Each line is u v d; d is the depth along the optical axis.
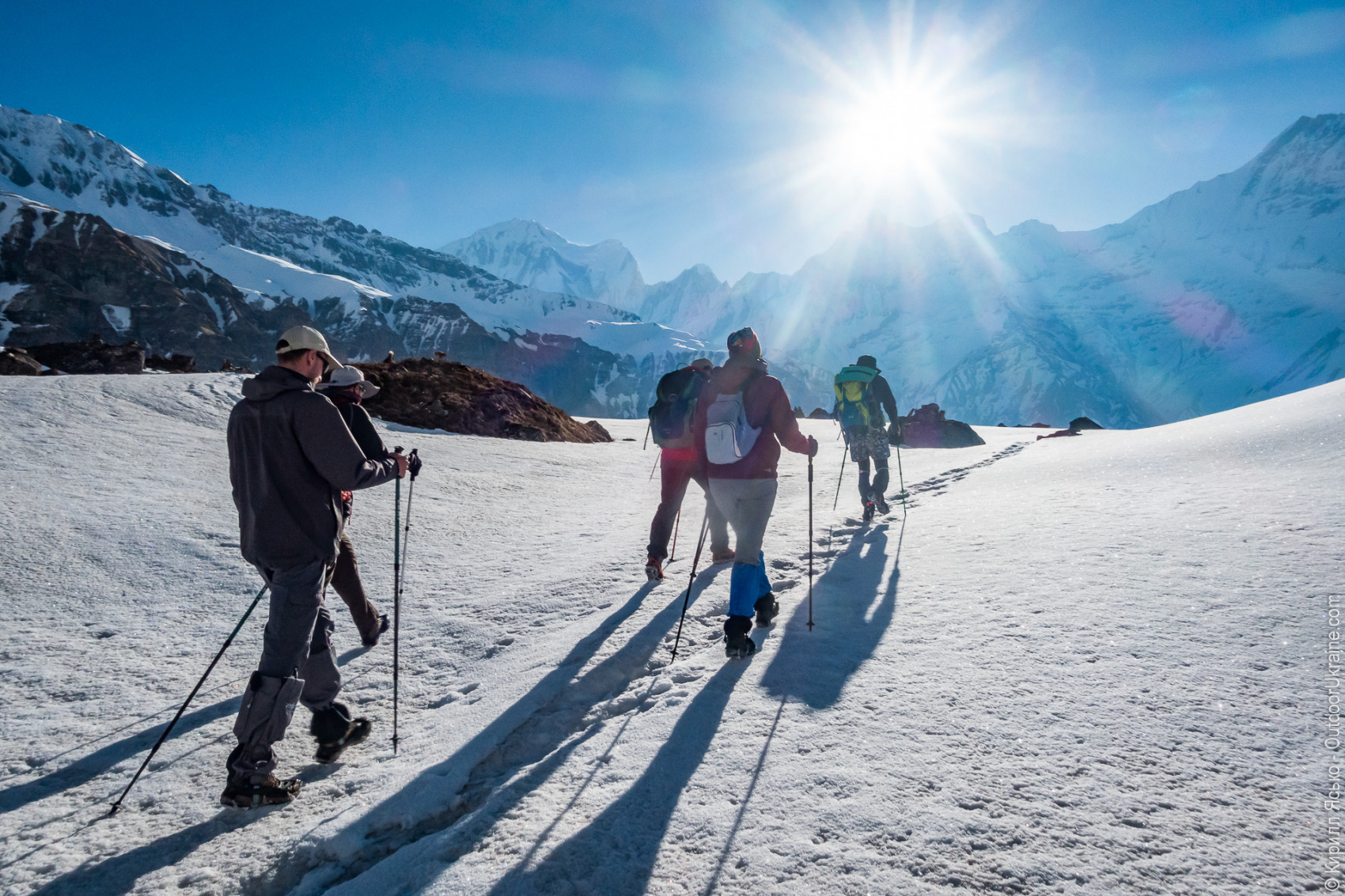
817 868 1.87
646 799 2.27
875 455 6.78
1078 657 2.94
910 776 2.23
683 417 4.87
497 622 4.42
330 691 2.78
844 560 5.14
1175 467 7.20
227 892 2.11
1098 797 2.03
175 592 4.86
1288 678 2.54
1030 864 1.80
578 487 10.52
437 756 2.74
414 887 1.98
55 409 9.92
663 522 5.03
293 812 2.48
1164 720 2.39
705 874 1.90
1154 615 3.25
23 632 4.07
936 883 1.77
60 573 4.92
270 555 2.60
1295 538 4.04
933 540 5.43
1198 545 4.21
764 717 2.73
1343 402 8.88
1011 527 5.45
